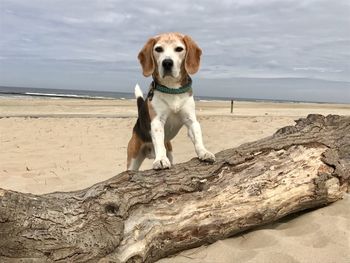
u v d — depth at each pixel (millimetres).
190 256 760
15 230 625
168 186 771
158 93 953
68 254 639
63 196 708
